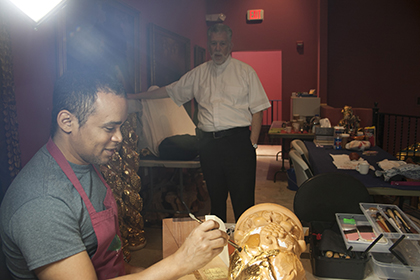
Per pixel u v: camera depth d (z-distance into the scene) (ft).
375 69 24.52
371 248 4.25
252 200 8.75
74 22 8.32
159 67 14.73
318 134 15.10
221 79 8.70
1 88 5.82
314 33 24.91
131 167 9.18
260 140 28.25
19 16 6.62
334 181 6.14
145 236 10.32
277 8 25.07
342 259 4.09
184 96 9.53
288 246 3.16
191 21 20.57
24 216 2.70
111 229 3.38
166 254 4.00
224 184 8.79
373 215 4.88
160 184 11.60
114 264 3.60
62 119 2.96
